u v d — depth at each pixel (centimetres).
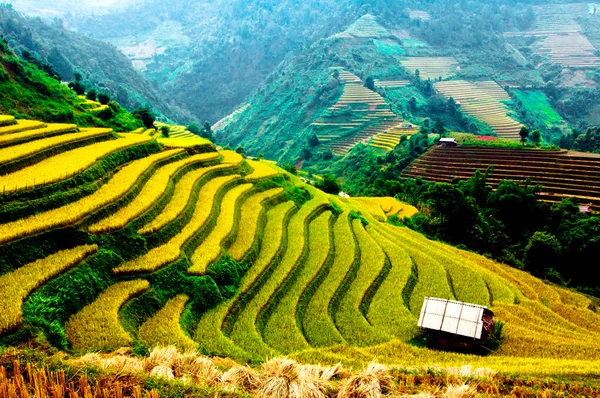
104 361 1536
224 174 4303
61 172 2830
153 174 3562
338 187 7356
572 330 3022
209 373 1566
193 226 3050
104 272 2325
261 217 3806
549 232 5319
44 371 1302
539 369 1967
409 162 8844
